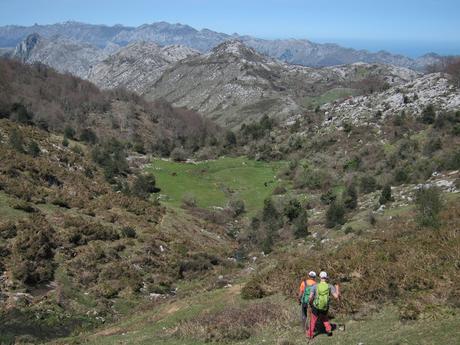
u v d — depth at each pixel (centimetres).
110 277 3634
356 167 8306
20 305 2914
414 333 1345
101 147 10200
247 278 2956
